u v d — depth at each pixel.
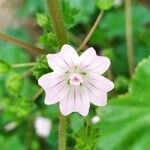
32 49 0.10
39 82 0.09
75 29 0.15
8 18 0.19
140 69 0.07
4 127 0.15
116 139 0.07
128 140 0.07
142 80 0.07
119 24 0.16
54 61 0.09
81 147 0.09
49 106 0.15
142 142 0.07
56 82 0.09
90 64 0.09
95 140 0.09
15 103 0.12
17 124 0.15
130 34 0.14
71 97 0.09
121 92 0.11
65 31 0.09
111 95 0.11
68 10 0.10
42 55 0.10
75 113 0.11
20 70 0.15
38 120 0.15
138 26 0.17
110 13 0.17
